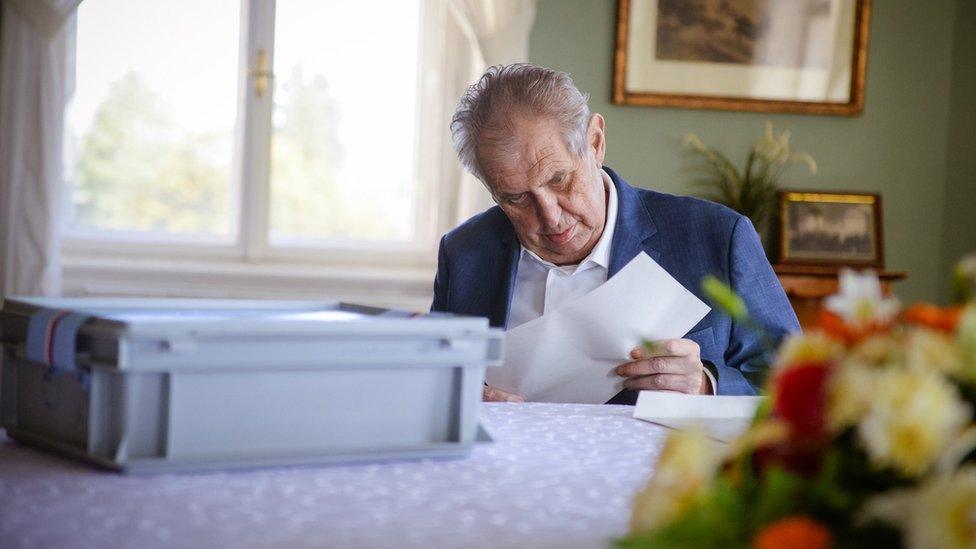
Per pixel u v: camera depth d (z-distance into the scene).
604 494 0.83
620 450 1.02
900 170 3.86
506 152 1.68
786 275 3.39
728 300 0.65
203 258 3.63
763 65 3.75
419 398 0.95
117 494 0.79
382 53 3.69
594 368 1.54
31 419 0.99
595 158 1.81
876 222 3.71
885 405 0.54
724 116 3.76
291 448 0.90
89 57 3.57
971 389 0.57
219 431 0.87
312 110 3.68
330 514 0.75
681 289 1.54
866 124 3.85
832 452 0.56
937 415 0.53
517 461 0.96
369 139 3.71
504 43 3.48
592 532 0.72
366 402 0.93
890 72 3.86
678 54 3.71
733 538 0.53
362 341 0.91
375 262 3.72
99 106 3.59
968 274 0.65
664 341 1.50
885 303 0.64
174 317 0.97
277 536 0.69
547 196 1.71
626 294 1.52
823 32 3.78
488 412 1.27
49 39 3.29
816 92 3.78
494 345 0.97
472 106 1.73
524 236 1.79
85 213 3.61
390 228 3.75
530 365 1.53
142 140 3.62
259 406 0.89
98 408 0.87
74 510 0.74
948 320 0.60
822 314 0.64
